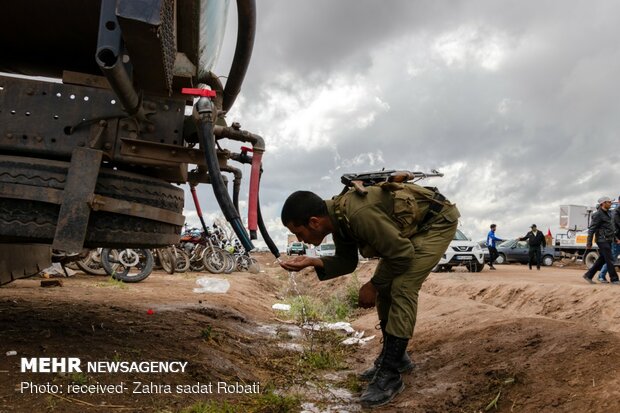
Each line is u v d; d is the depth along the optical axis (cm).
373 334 681
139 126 342
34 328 397
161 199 356
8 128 319
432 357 467
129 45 271
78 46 373
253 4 358
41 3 333
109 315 500
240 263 1881
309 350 546
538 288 970
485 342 448
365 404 368
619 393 287
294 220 359
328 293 1587
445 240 380
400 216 355
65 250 301
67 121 327
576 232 2955
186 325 523
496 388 347
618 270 1728
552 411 299
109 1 276
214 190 319
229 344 498
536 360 364
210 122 322
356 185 357
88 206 307
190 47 380
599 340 364
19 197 300
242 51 384
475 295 1137
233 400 351
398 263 352
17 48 379
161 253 1323
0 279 506
